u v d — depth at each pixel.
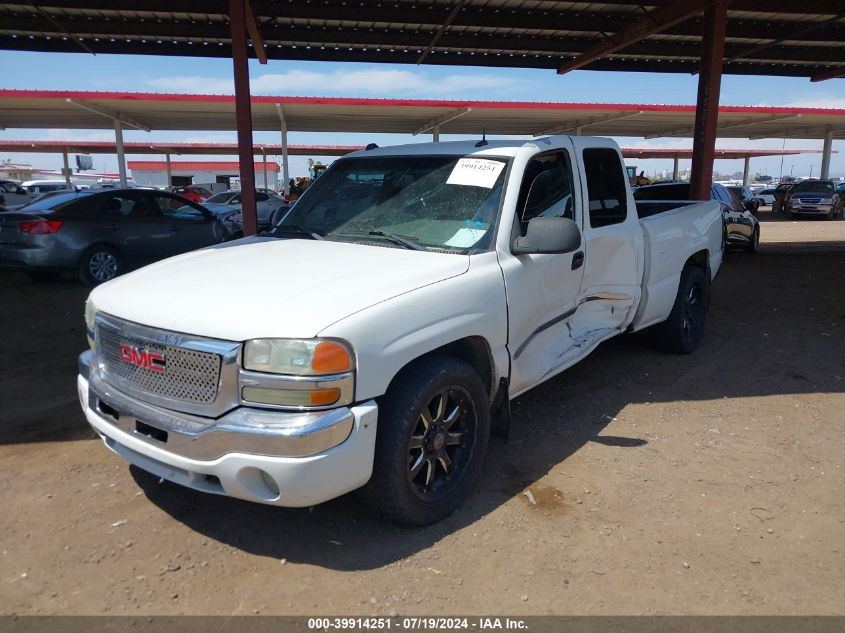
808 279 11.37
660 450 4.34
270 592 2.90
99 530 3.37
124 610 2.78
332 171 4.93
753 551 3.23
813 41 13.77
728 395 5.40
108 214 10.28
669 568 3.09
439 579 3.00
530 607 2.82
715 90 10.98
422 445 3.31
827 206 29.25
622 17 12.14
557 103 23.38
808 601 2.87
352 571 3.05
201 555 3.16
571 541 3.30
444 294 3.37
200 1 10.70
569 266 4.45
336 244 4.04
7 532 3.34
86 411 3.51
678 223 6.02
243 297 3.11
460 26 12.02
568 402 5.19
